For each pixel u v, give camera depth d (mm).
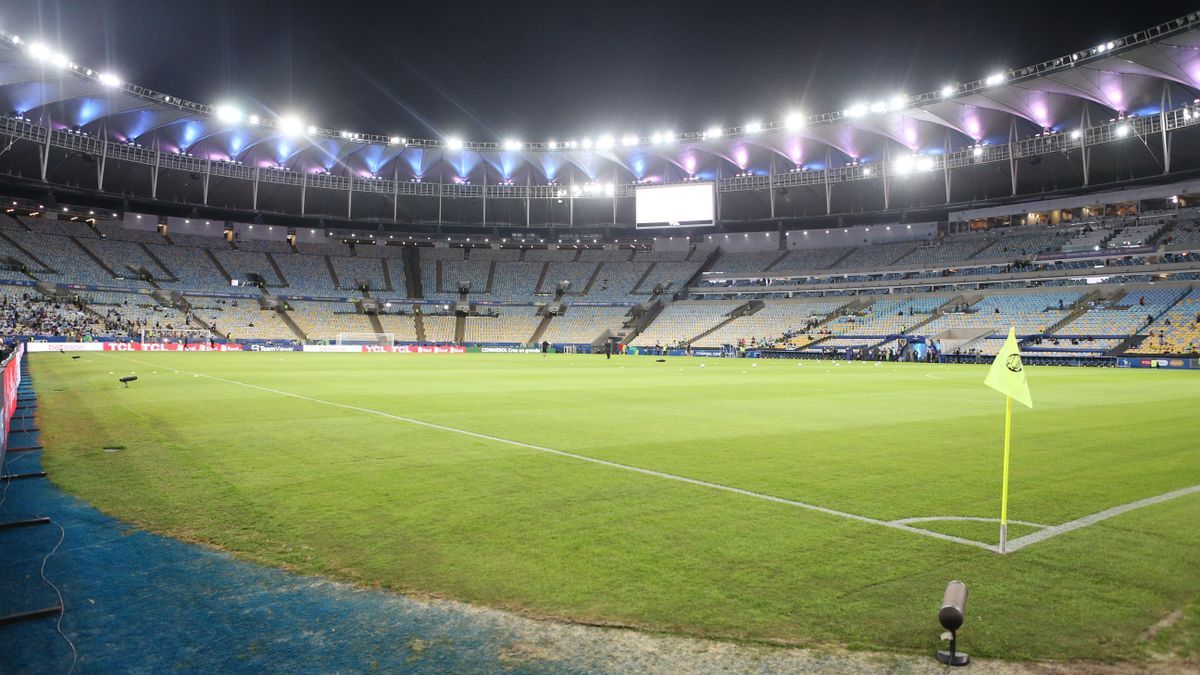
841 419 14961
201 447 10797
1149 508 7129
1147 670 3709
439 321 77625
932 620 4316
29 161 64812
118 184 71438
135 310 65625
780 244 82812
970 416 15664
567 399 19453
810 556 5520
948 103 60062
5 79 51500
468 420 14453
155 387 22047
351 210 82250
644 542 5879
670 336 73375
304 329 72000
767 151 76375
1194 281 53375
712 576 5066
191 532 6160
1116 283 57250
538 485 8133
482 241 87438
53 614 4379
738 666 3736
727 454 10352
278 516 6691
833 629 4188
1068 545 5844
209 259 75938
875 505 7207
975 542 5918
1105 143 60344
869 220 80062
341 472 8859
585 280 84188
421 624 4266
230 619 4332
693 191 75875
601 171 82812
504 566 5277
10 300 59500
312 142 73062
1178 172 60531
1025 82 54938
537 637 4090
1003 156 64188
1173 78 49719
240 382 24781
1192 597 4691
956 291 65625
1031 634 4129
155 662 3760
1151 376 35031
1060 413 16406
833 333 65750
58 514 6773
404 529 6262
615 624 4262
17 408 15828
